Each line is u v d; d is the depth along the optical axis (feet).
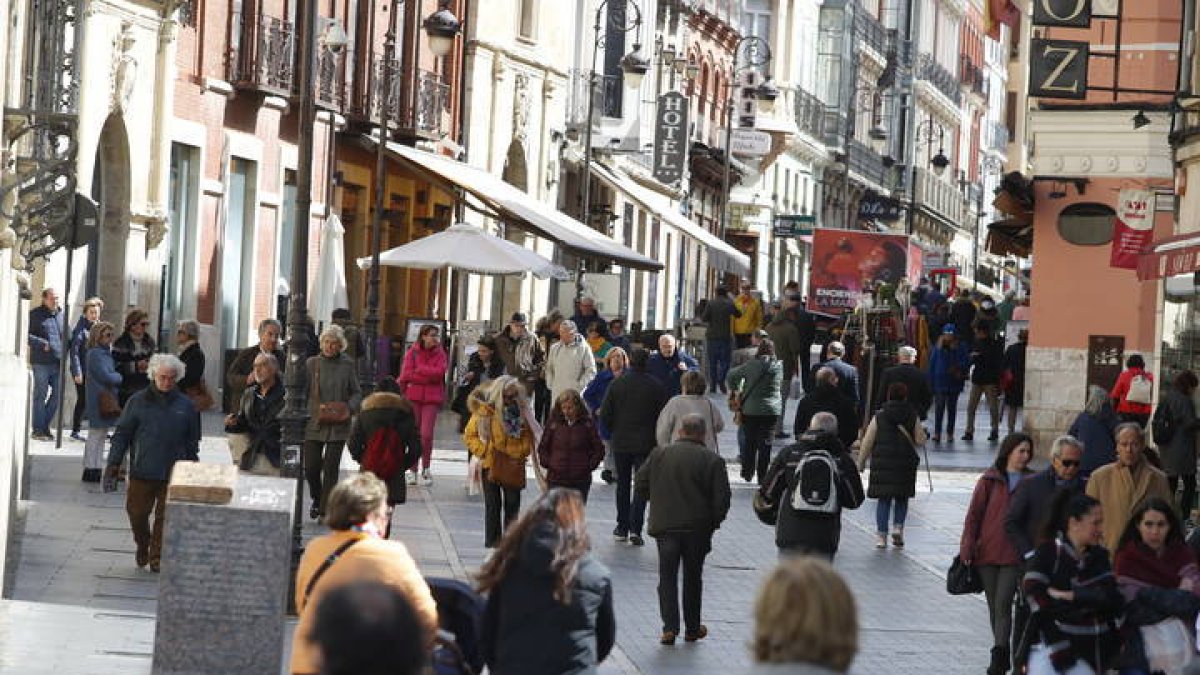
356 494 75.61
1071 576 95.96
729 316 350.84
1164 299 200.34
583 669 79.51
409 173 341.21
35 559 138.72
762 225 590.14
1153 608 95.96
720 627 138.82
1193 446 188.65
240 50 270.46
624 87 445.78
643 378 178.19
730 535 185.47
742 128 550.36
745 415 221.25
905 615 149.07
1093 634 96.12
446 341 289.53
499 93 372.58
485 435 161.27
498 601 79.82
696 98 537.24
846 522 199.82
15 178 128.98
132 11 235.40
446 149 350.64
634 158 467.11
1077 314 268.62
